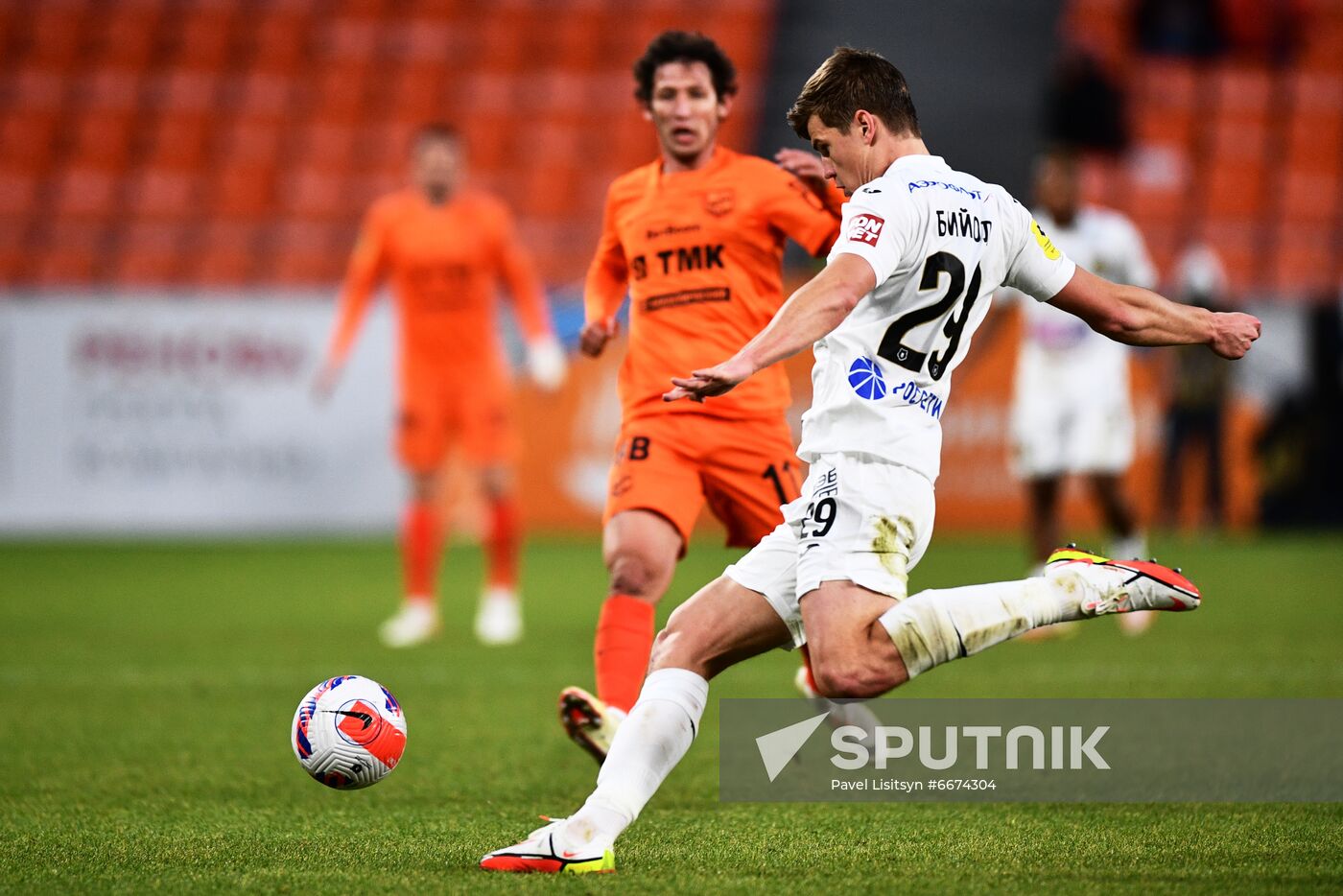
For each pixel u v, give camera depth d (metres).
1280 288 65.06
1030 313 33.53
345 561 48.59
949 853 13.79
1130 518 34.12
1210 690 23.84
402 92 74.88
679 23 76.06
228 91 75.12
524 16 77.38
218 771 18.42
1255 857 13.52
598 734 16.06
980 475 52.03
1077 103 70.06
